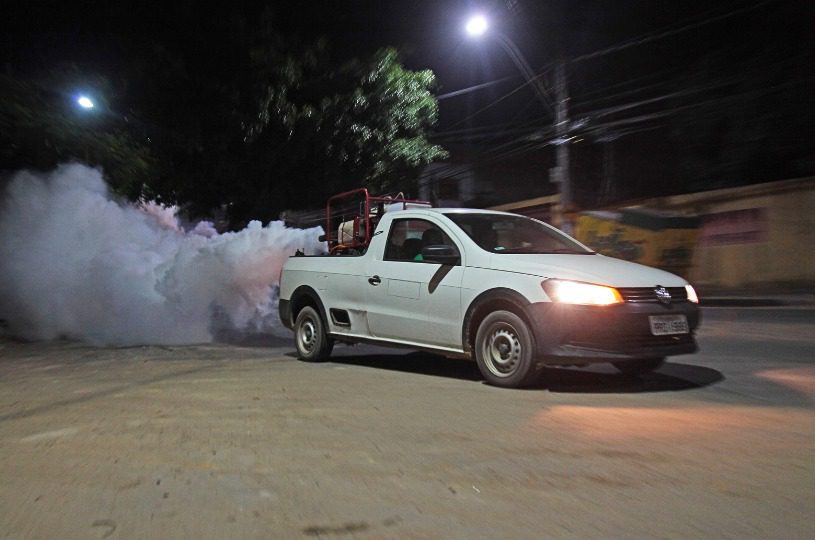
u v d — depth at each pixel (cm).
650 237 1898
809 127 2097
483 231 734
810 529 339
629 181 2711
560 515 359
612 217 1980
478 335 673
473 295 671
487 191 3198
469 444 482
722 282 2203
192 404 622
